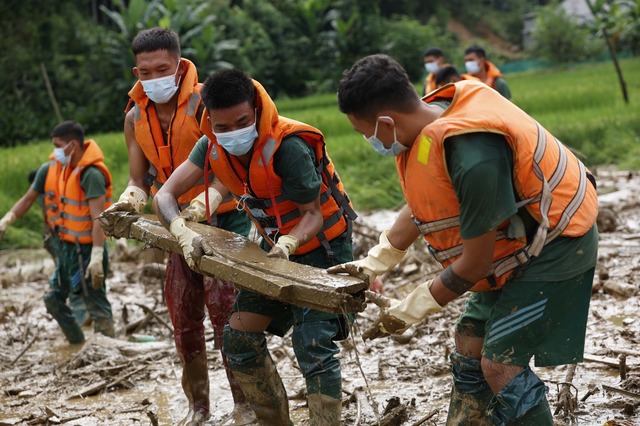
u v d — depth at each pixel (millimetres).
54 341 6957
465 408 3482
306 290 3133
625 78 26750
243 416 4484
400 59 37031
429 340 5805
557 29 41812
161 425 4723
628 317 5852
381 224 10859
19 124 26125
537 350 3154
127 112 4512
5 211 11633
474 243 2908
